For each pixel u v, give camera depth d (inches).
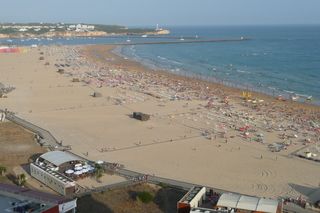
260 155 3496.6
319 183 2918.3
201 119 4621.1
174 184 2792.8
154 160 3326.8
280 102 5634.8
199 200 2448.3
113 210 2388.0
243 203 2267.5
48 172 2775.6
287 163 3321.9
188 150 3595.0
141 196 2500.0
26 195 1815.9
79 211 2342.5
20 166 3115.2
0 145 3597.4
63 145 3656.5
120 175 2962.6
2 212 1660.9
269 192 2738.7
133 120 4574.3
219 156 3452.3
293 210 2465.6
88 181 2844.5
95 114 4827.8
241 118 4677.7
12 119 4468.5
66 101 5492.1
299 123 4547.2
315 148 3708.2
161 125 4379.9
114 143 3769.7
